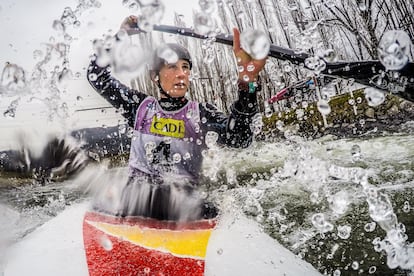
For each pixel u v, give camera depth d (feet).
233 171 7.09
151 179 4.24
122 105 4.80
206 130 4.47
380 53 2.59
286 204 5.18
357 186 5.42
